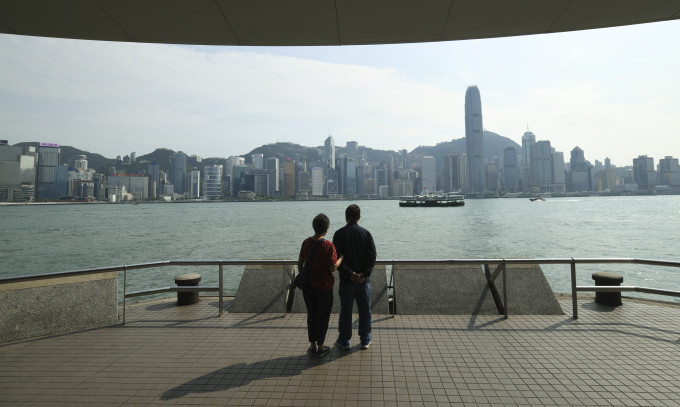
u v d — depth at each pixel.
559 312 6.46
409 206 194.50
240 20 5.59
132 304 7.45
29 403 3.68
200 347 5.14
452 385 4.01
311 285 4.81
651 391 3.85
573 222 72.75
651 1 5.08
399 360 4.66
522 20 5.66
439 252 34.47
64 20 5.49
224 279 21.45
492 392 3.86
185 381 4.13
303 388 3.96
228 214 146.62
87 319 6.00
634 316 6.29
